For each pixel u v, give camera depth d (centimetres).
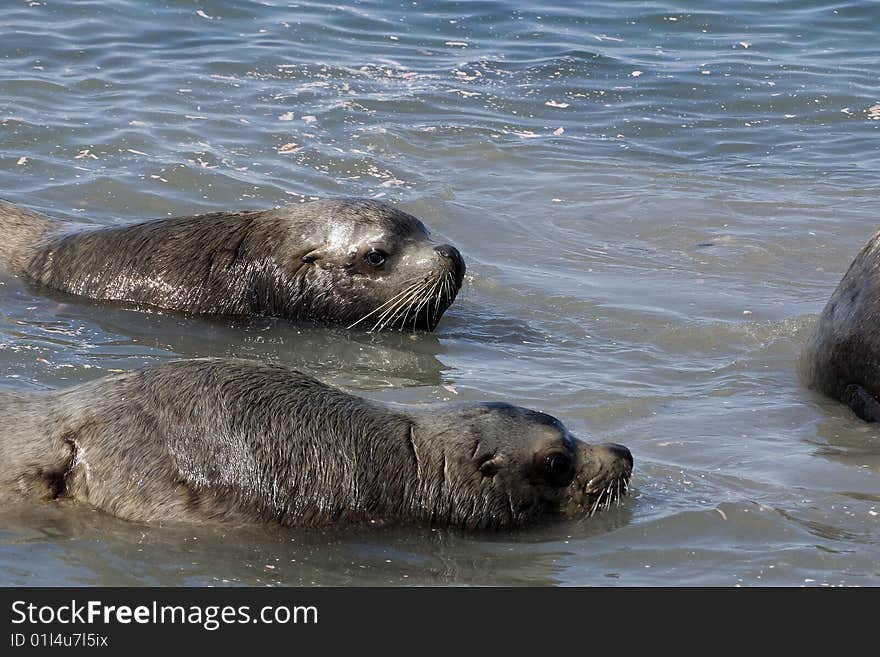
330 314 2061
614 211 2558
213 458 1335
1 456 1351
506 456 1405
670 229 2483
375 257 2042
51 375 1692
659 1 3759
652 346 1947
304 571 1281
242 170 2561
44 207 2325
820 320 1805
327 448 1363
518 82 3180
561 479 1416
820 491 1459
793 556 1317
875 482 1487
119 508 1332
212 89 2955
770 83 3231
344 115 2900
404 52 3306
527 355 1900
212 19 3388
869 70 3316
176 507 1330
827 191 2700
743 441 1595
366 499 1367
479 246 2347
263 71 3092
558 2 3725
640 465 1514
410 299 2017
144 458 1335
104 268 2070
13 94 2808
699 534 1366
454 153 2791
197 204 2398
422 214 2459
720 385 1791
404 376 1803
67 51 3080
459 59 3284
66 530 1309
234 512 1335
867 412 1677
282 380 1395
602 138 2938
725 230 2486
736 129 3008
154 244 2081
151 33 3259
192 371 1377
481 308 2094
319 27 3409
